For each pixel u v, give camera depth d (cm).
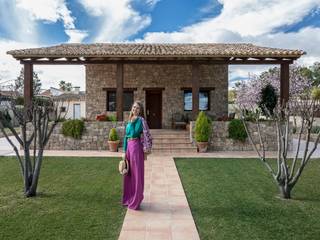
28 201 578
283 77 1345
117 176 790
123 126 1312
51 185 696
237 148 1312
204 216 510
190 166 943
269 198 609
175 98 1733
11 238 419
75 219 489
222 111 1755
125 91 1733
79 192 640
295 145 1432
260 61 1353
